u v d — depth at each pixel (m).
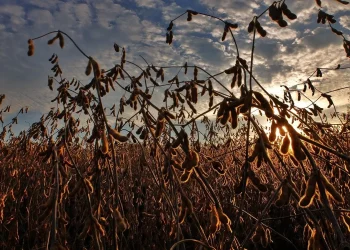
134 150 4.50
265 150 1.67
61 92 2.89
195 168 2.01
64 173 2.12
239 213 1.85
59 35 2.18
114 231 2.08
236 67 2.13
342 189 3.14
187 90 2.63
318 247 1.56
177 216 2.35
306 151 1.39
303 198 1.30
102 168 2.70
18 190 3.92
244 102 1.61
